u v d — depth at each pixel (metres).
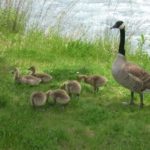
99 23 24.39
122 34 12.18
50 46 17.94
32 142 9.66
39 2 28.19
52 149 9.56
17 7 20.95
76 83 12.20
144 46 20.83
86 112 11.33
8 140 9.74
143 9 28.22
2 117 10.69
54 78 13.91
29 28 20.19
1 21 20.44
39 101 11.38
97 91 12.96
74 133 10.35
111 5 28.89
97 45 18.83
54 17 24.53
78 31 20.42
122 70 11.66
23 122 10.50
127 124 10.70
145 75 11.67
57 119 10.99
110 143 9.98
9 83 13.25
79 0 29.91
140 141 9.96
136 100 12.64
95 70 14.86
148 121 11.04
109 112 11.38
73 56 17.27
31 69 13.84
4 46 17.36
